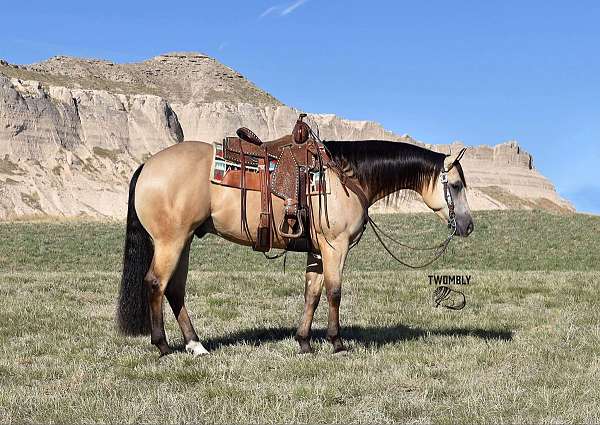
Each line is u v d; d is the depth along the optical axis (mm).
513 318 11398
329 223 8094
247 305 12953
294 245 8211
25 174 109062
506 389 6863
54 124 121125
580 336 9578
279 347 8875
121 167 123562
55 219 99500
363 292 14633
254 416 6035
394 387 6938
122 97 138875
